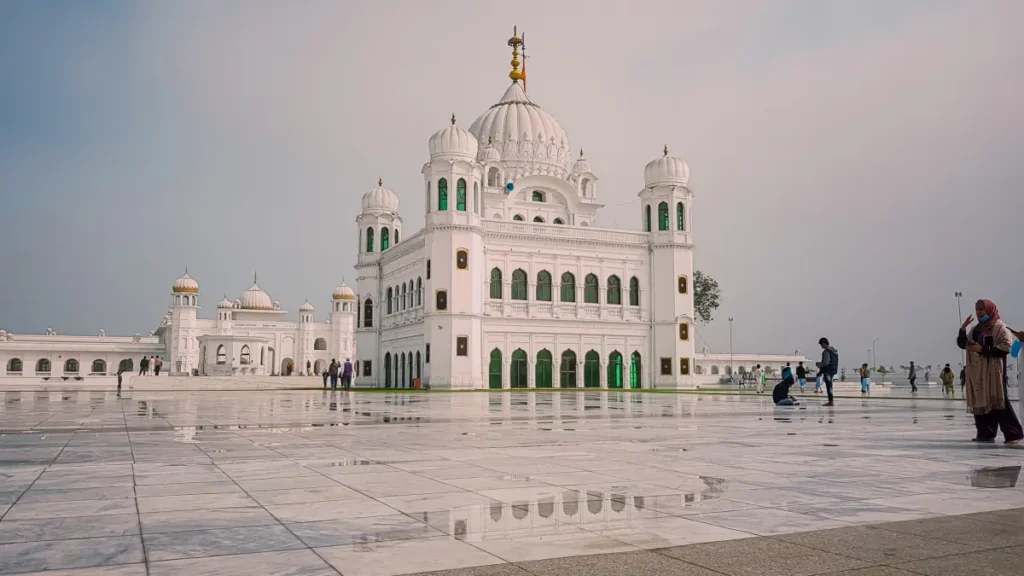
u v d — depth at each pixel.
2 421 18.39
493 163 66.94
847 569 4.87
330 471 9.31
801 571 4.83
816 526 6.17
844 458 10.69
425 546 5.53
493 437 14.11
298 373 117.69
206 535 5.86
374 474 9.05
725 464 10.02
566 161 72.12
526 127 70.44
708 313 84.31
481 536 5.84
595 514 6.67
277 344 117.31
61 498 7.42
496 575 4.78
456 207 56.72
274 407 26.45
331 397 38.25
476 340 56.62
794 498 7.43
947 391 49.44
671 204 64.94
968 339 13.46
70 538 5.75
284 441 13.21
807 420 19.48
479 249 58.03
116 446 12.28
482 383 57.84
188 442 12.98
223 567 4.97
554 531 6.01
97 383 58.94
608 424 17.84
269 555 5.28
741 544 5.56
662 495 7.60
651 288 65.25
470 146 58.28
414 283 61.50
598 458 10.69
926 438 13.98
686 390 57.34
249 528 6.11
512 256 60.66
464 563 5.08
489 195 65.50
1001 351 12.88
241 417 20.23
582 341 62.09
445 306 55.66
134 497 7.48
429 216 56.81
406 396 40.88
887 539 5.70
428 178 58.06
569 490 7.90
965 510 6.82
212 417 20.19
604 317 63.19
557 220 68.62
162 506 7.01
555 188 68.25
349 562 5.10
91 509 6.87
